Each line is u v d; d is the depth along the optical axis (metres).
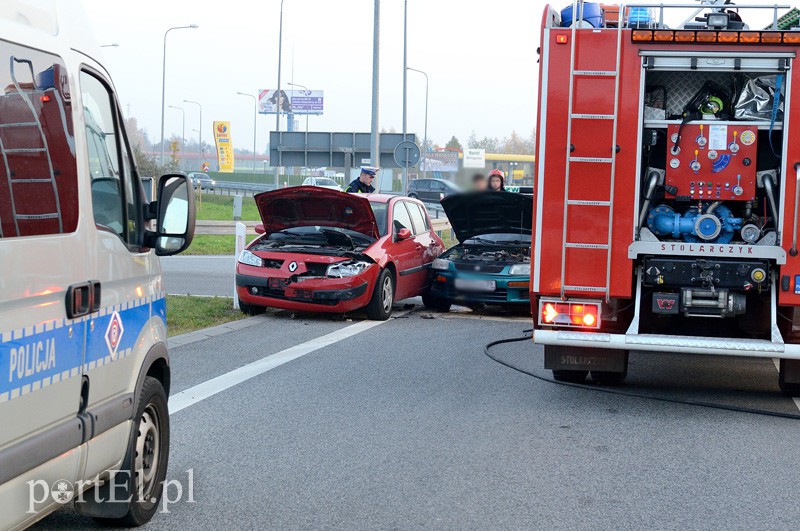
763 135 8.37
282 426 7.75
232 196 66.56
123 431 4.87
